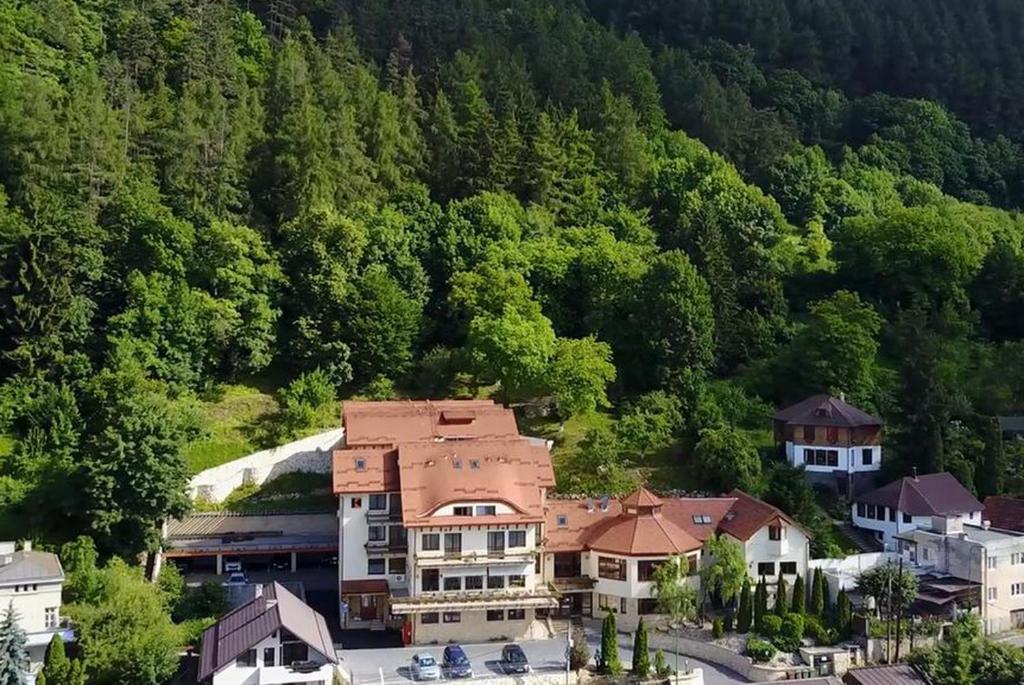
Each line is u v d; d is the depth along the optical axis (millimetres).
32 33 138625
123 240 114625
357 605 89625
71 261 108938
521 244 130500
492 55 172125
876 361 130500
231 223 123188
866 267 144000
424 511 87562
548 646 85375
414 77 156875
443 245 128125
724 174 154750
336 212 126500
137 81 140250
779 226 148875
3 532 90312
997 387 125250
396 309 118062
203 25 147625
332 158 132875
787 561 92750
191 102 130250
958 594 90375
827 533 100312
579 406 109250
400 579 89625
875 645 84500
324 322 117688
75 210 114062
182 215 120562
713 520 95500
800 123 195750
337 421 112000
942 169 190125
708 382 122688
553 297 126688
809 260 150750
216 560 96938
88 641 74812
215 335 111500
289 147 130000
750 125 179875
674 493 105125
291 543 97938
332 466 99188
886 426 116000
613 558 90500
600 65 180000
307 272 118625
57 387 102938
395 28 176000
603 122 158750
